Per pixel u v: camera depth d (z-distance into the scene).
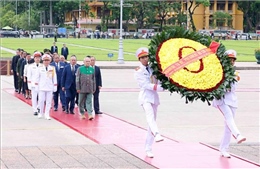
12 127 15.86
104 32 107.06
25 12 126.12
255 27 108.69
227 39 98.69
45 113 17.64
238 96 24.92
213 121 17.39
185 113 19.20
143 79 10.97
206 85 9.97
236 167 10.56
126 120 17.30
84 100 17.55
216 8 105.69
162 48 10.25
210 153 11.92
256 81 32.62
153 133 10.86
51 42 81.94
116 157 11.35
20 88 24.66
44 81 17.44
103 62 44.78
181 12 97.25
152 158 11.28
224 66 10.23
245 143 13.48
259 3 104.62
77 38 106.00
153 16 102.44
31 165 10.48
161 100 22.80
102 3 111.25
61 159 11.08
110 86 28.30
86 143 13.35
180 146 12.80
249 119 17.97
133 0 100.62
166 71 10.00
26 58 23.55
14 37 111.75
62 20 122.31
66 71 18.55
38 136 14.40
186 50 10.24
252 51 63.41
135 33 101.75
